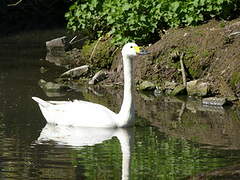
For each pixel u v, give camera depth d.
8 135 12.61
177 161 10.91
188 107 15.40
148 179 10.02
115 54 19.69
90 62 20.39
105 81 18.45
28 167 10.62
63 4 35.09
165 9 18.98
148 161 10.96
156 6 19.02
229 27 17.73
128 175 10.20
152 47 18.36
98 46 20.41
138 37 19.39
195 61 17.50
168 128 13.32
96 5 20.98
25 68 20.47
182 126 13.47
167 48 18.03
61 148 11.80
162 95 16.92
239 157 11.10
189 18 18.44
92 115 13.55
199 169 10.45
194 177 10.05
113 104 15.67
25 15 33.97
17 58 22.45
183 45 17.94
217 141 12.25
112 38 19.92
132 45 13.65
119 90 17.56
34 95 16.41
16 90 16.98
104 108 13.74
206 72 17.27
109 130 13.27
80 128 13.41
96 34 21.69
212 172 10.30
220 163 10.77
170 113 14.74
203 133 12.90
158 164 10.79
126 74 13.55
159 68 17.88
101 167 10.63
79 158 11.12
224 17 18.66
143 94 17.03
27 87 17.44
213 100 15.72
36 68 20.52
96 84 18.34
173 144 12.03
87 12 21.25
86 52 21.16
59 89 17.42
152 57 18.08
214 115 14.56
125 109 13.46
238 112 14.90
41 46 25.23
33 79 18.64
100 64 20.00
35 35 28.36
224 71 16.75
